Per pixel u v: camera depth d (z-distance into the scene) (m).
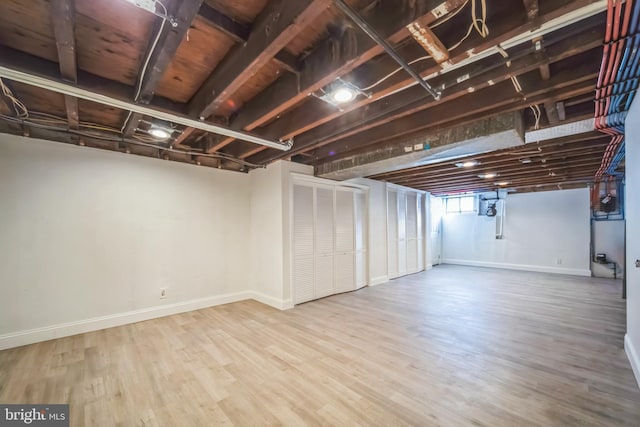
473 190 7.79
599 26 1.45
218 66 1.99
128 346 2.91
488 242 8.34
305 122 2.59
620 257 6.48
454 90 2.00
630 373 2.31
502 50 1.53
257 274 4.70
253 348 2.85
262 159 4.15
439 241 9.13
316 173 4.59
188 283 4.15
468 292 5.21
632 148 2.25
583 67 1.83
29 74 1.75
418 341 3.01
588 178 6.02
